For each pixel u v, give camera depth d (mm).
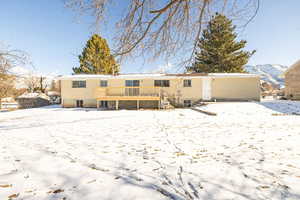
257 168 2299
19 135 5043
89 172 2285
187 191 1761
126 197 1653
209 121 7309
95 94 16453
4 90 11852
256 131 4934
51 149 3496
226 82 15945
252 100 15516
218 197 1643
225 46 18500
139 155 3031
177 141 4039
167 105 14820
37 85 30891
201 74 16500
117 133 5176
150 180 2025
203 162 2596
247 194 1678
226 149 3266
